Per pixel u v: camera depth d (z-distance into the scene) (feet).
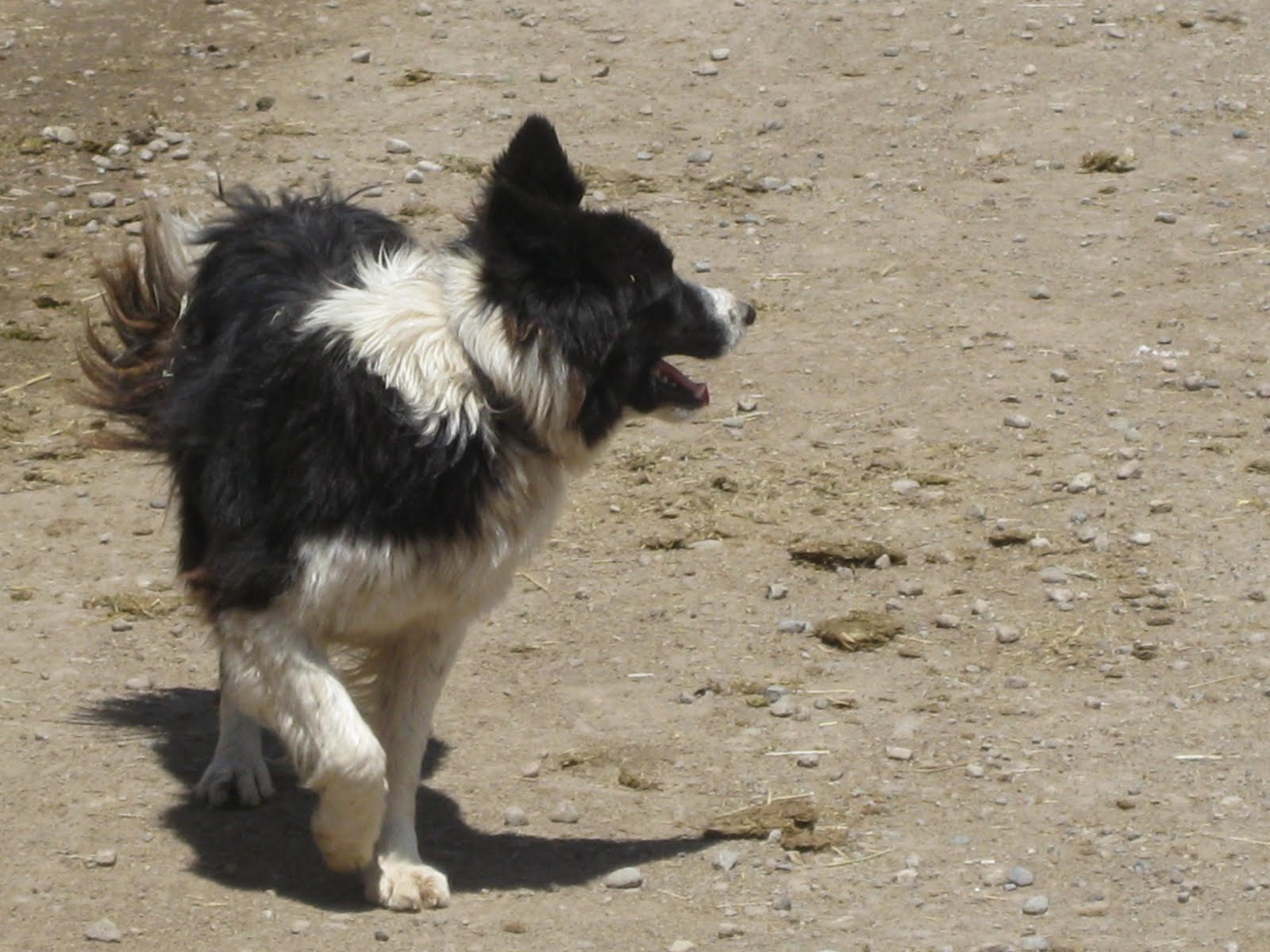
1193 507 39.75
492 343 24.77
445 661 27.02
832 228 54.80
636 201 56.03
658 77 65.31
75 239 52.90
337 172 57.21
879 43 68.23
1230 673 33.45
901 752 30.81
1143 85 64.80
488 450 25.14
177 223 29.91
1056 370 46.09
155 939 24.94
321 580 24.88
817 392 45.39
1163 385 45.55
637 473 41.88
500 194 24.30
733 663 34.27
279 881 26.89
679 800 29.60
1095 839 27.91
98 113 60.90
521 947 24.76
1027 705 32.53
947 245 53.67
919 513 39.78
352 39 68.23
